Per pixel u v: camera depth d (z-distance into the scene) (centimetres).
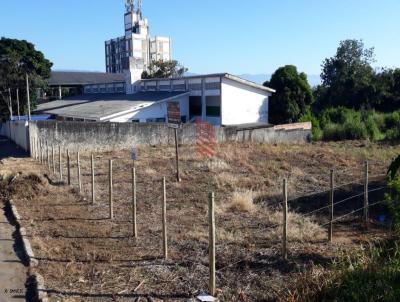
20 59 4156
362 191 1390
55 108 4278
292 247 823
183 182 1524
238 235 898
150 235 913
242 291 639
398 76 4831
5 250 833
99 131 2394
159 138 2606
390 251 749
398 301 546
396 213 823
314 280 622
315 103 5425
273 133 3106
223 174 1648
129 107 3256
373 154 2330
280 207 1178
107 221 1021
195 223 1003
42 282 670
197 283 670
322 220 1061
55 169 1759
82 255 796
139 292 647
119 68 11112
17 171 1647
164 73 6088
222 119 3400
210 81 3466
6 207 1179
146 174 1669
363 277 610
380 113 4425
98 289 657
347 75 5100
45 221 1022
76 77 6172
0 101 4234
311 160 2131
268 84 4028
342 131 3475
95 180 1545
